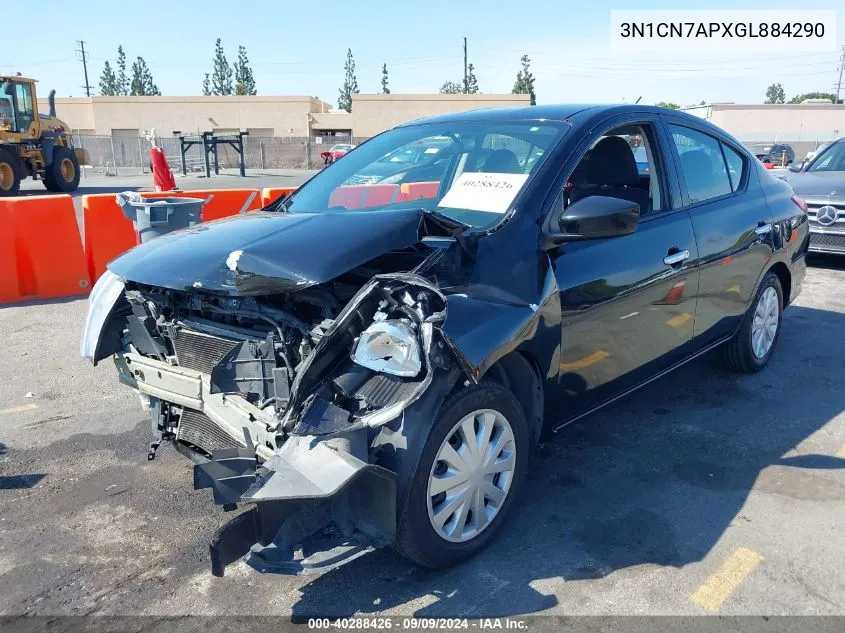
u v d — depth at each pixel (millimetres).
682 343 4090
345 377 2574
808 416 4430
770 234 4742
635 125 3879
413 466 2576
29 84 20766
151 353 3336
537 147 3480
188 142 31031
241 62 110500
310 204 3947
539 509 3383
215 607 2764
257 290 2631
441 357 2600
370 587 2854
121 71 113562
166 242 3268
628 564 2959
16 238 7328
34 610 2762
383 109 53719
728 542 3104
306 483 2383
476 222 3201
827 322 6520
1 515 3436
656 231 3748
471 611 2693
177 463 3959
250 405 2777
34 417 4582
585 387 3420
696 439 4121
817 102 51438
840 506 3387
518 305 2926
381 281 2600
